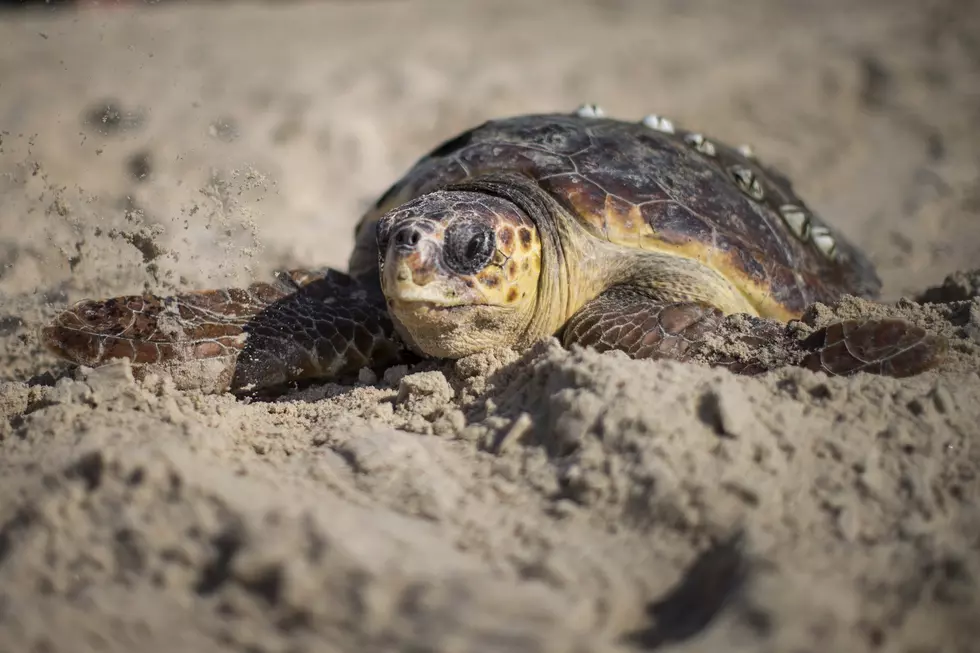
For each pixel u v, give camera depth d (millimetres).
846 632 2098
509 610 2107
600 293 4160
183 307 3828
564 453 2793
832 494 2559
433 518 2592
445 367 3861
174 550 2330
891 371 3240
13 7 17156
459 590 2158
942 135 9734
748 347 3463
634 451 2646
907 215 7512
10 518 2529
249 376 3762
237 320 3857
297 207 7750
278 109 10281
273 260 6184
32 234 6094
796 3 16500
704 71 11867
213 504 2428
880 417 2867
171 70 12281
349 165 8914
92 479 2543
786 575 2166
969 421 2883
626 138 4504
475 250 3650
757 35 13984
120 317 3670
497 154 4312
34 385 3633
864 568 2291
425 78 11523
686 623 2219
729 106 10688
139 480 2475
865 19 14375
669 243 4148
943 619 2211
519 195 4016
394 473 2805
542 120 4629
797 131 10023
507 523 2564
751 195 4754
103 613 2184
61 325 3566
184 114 10078
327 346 3934
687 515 2459
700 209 4297
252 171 4938
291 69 12258
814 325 3742
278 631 2152
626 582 2297
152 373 3596
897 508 2549
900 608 2207
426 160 4711
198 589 2281
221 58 13039
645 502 2521
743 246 4316
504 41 14102
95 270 4648
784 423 2764
